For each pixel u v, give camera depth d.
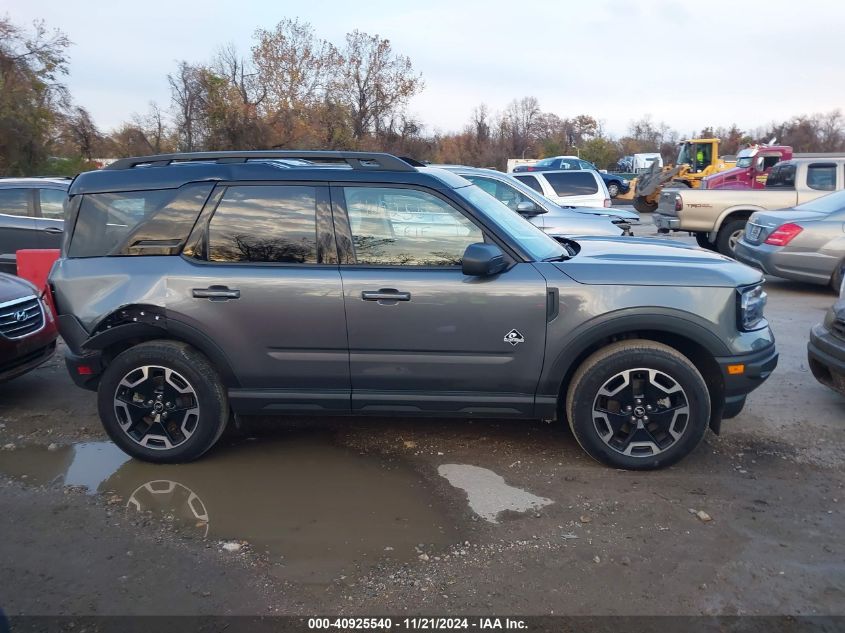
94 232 4.34
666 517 3.71
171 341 4.32
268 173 4.25
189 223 4.25
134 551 3.43
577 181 12.53
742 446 4.61
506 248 4.12
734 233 12.57
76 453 4.61
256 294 4.12
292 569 3.27
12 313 5.38
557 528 3.61
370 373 4.19
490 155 53.25
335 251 4.18
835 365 5.05
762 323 4.30
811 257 9.31
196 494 4.02
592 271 4.08
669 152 64.75
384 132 37.66
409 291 4.05
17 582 3.18
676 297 4.02
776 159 20.88
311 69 34.34
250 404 4.32
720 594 3.06
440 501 3.91
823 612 2.94
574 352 4.07
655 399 4.13
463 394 4.21
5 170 27.50
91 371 4.38
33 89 28.02
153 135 39.47
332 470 4.31
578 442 4.30
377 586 3.13
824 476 4.18
